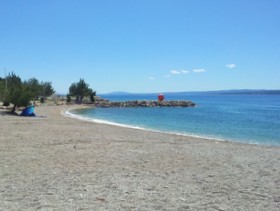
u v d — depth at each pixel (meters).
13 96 51.53
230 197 10.43
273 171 14.54
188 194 10.66
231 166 15.57
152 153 18.95
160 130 38.47
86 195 10.26
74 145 21.38
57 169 13.96
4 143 21.38
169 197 10.27
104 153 18.45
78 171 13.66
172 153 19.17
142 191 10.87
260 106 112.06
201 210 9.10
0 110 55.38
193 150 20.73
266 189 11.48
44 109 71.62
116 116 62.75
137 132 32.59
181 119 56.59
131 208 9.12
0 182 11.62
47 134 26.98
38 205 9.16
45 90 121.75
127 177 12.77
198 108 100.19
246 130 40.00
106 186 11.38
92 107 96.88
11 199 9.68
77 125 37.84
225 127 43.28
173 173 13.73
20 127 32.09
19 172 13.27
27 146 20.39
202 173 13.88
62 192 10.52
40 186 11.20
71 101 109.56
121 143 23.06
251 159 17.81
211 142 26.17
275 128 42.50
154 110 87.50
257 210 9.20
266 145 26.66
